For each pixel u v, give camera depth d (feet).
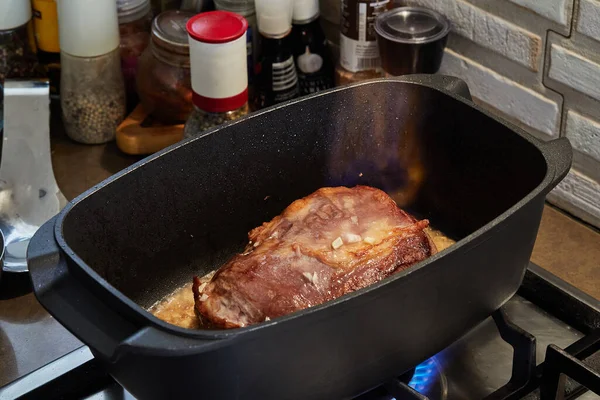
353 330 3.30
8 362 3.89
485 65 4.35
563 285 3.90
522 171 3.71
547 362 3.55
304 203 3.77
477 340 3.86
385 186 4.06
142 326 3.21
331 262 3.58
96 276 3.25
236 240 3.97
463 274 3.42
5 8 4.51
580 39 4.01
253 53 4.63
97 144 4.68
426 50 4.29
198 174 3.77
